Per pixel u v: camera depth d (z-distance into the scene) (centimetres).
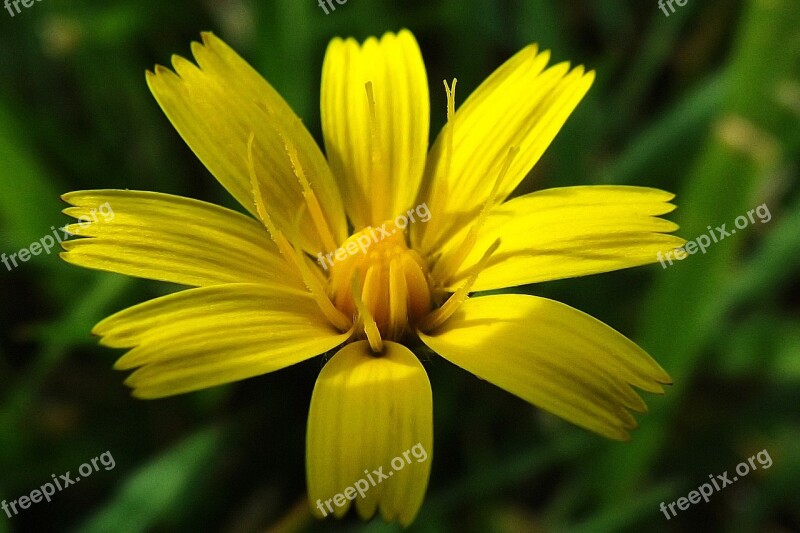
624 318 9
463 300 7
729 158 8
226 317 6
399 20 9
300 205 7
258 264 7
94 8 9
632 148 9
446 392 8
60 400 9
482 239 7
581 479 8
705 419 9
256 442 9
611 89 10
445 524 8
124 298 8
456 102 9
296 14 9
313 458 6
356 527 8
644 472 8
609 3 10
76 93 9
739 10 9
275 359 6
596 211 7
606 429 6
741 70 8
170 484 8
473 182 7
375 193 7
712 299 8
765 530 9
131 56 9
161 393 6
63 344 8
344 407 6
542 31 9
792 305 9
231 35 9
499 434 9
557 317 7
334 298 7
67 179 9
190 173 9
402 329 7
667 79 10
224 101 7
